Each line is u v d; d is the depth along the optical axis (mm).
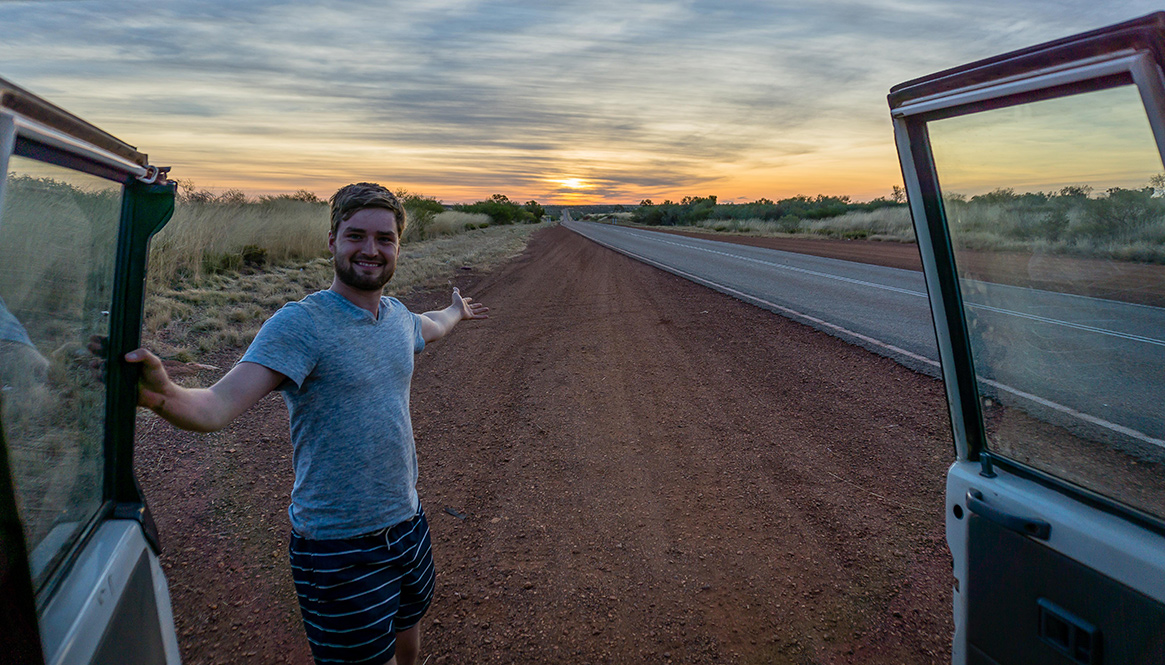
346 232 1614
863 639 2447
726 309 9617
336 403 1577
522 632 2533
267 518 3346
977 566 1312
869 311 8836
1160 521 1007
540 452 4359
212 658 2336
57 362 994
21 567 747
